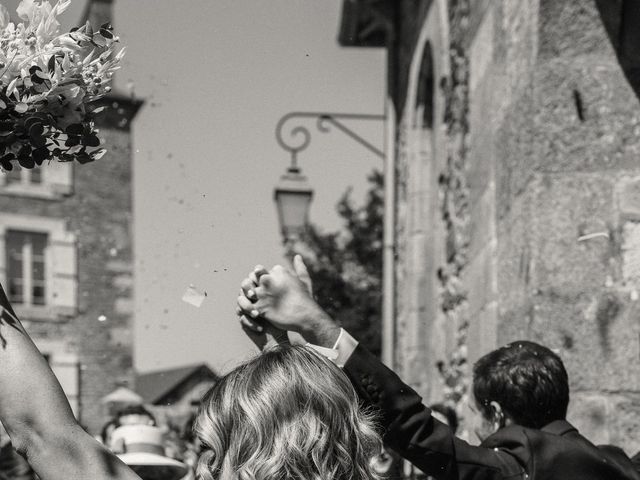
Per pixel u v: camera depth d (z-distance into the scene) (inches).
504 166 187.0
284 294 89.6
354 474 65.9
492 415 114.6
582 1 162.6
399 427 94.7
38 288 925.2
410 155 350.9
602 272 158.7
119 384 922.1
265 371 68.1
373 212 940.6
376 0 393.7
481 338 209.2
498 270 191.3
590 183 160.6
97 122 79.9
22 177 928.3
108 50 79.2
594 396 155.9
